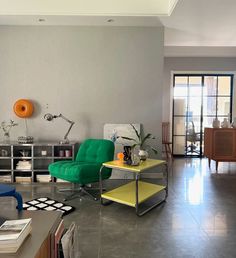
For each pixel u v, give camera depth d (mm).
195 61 6695
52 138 4586
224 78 6836
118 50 4520
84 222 2771
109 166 3213
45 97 4547
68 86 4547
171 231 2574
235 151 5273
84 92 4562
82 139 4602
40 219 1664
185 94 6824
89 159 3787
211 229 2623
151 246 2299
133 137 4543
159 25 4406
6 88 4516
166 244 2330
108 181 4367
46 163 4477
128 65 4539
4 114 4547
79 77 4543
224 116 6848
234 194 3713
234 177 4664
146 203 3324
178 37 5023
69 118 4586
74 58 4520
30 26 4449
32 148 4184
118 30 4492
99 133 4605
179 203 3342
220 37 5012
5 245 1239
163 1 3910
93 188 3939
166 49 5930
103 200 3404
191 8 3598
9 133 4562
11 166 4191
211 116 6863
